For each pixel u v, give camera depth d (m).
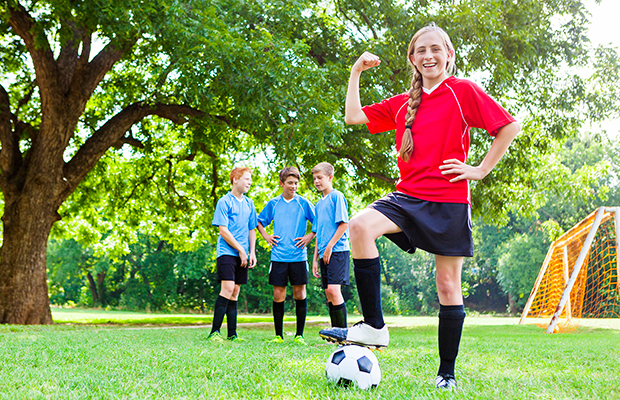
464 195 2.27
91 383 2.01
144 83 13.88
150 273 40.38
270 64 9.09
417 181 2.30
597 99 14.33
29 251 10.35
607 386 2.07
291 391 1.91
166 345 4.03
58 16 8.51
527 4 13.03
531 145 14.55
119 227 18.11
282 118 9.49
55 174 10.76
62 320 13.99
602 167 16.33
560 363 2.98
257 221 5.74
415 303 47.12
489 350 3.99
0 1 9.21
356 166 13.77
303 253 5.35
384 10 12.13
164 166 16.62
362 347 2.22
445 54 2.42
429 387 2.07
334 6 13.67
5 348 3.45
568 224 34.97
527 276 35.59
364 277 2.21
